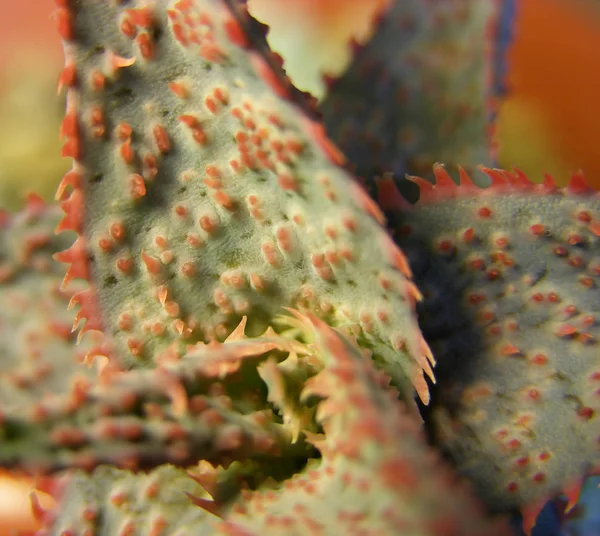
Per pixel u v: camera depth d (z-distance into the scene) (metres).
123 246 0.06
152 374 0.05
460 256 0.06
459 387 0.05
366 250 0.05
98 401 0.05
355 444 0.05
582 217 0.06
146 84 0.05
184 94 0.05
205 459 0.05
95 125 0.05
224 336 0.06
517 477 0.05
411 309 0.05
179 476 0.06
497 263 0.06
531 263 0.06
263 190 0.05
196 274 0.06
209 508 0.05
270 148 0.05
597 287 0.06
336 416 0.05
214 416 0.05
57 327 0.06
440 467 0.05
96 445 0.05
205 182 0.05
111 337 0.06
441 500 0.05
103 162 0.05
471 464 0.05
